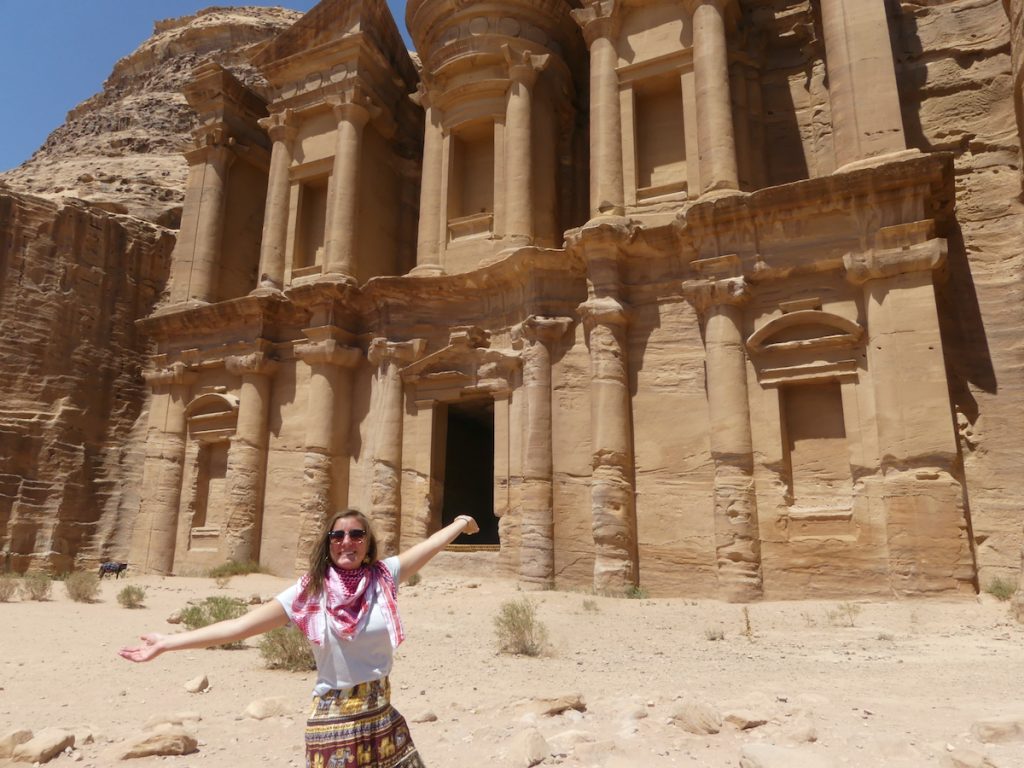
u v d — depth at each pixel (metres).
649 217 20.09
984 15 21.89
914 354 15.73
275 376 25.59
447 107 24.69
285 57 27.67
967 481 17.67
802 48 23.30
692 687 7.44
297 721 6.37
